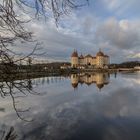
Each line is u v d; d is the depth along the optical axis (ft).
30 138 33.09
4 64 10.37
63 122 43.39
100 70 487.20
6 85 10.35
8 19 10.23
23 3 10.23
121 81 184.03
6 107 55.93
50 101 71.82
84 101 72.59
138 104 66.03
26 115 48.83
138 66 587.68
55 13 10.63
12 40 10.48
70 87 131.95
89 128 39.37
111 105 64.44
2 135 33.86
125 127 40.27
